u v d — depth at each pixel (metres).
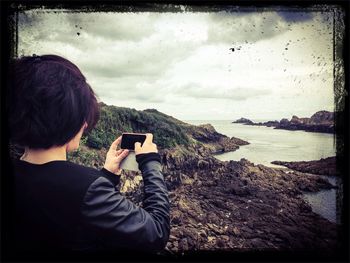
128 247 0.90
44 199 0.83
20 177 0.85
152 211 0.92
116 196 0.87
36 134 0.88
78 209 0.82
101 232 0.85
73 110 0.90
